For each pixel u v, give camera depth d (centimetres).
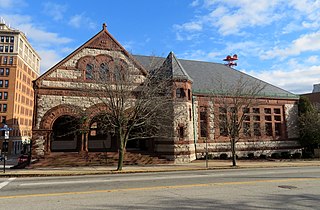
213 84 3058
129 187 1089
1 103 7175
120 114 1916
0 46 7425
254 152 3062
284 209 741
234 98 2473
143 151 2552
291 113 3391
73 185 1155
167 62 2733
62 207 759
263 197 892
